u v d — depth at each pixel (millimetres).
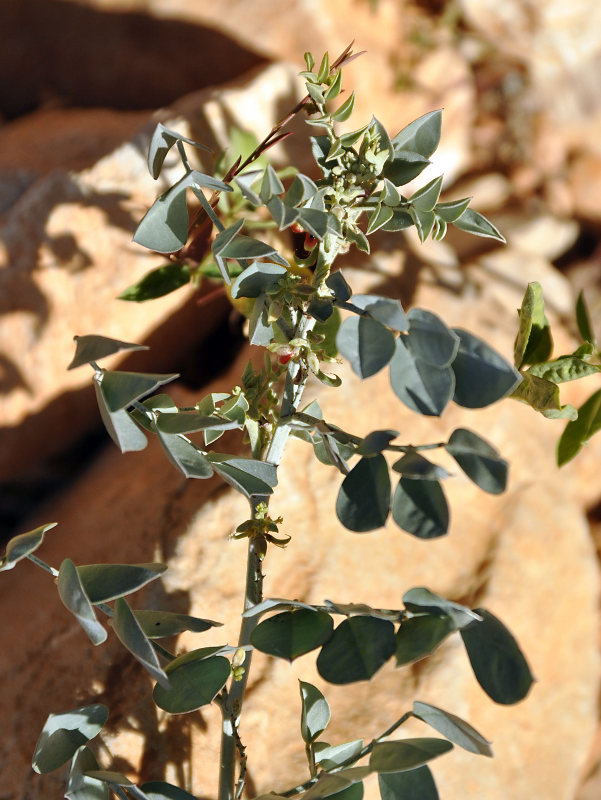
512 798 591
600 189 1138
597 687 646
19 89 896
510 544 628
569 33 1143
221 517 552
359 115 883
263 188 396
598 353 556
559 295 809
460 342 392
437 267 705
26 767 509
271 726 535
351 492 398
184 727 517
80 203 585
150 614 431
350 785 414
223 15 847
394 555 589
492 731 590
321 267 418
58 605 556
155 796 436
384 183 406
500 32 1121
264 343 418
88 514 597
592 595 655
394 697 566
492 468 393
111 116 750
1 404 614
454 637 586
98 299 593
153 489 583
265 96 618
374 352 379
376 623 407
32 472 674
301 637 407
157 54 861
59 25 858
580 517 669
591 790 726
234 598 542
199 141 593
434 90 986
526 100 1121
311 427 419
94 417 660
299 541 567
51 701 521
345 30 888
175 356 668
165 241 413
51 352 604
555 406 441
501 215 1047
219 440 572
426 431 614
